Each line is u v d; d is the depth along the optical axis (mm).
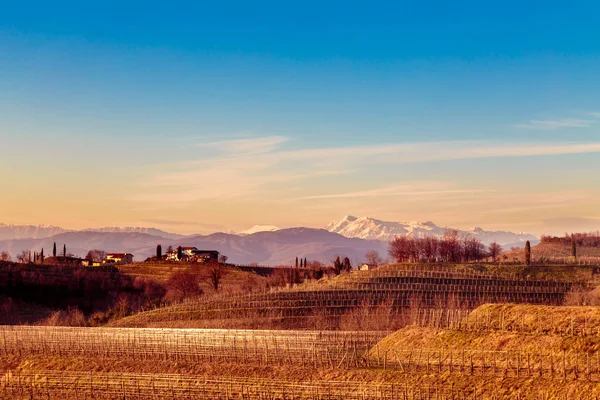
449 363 84375
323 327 142125
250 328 145625
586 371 74562
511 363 80438
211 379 92688
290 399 82750
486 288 179875
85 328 141000
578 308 90125
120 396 90562
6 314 197250
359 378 85375
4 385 99312
